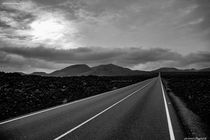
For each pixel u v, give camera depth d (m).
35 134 6.64
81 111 11.13
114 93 22.97
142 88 30.11
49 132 6.88
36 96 16.44
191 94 18.72
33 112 10.89
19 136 6.43
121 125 7.78
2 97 13.90
